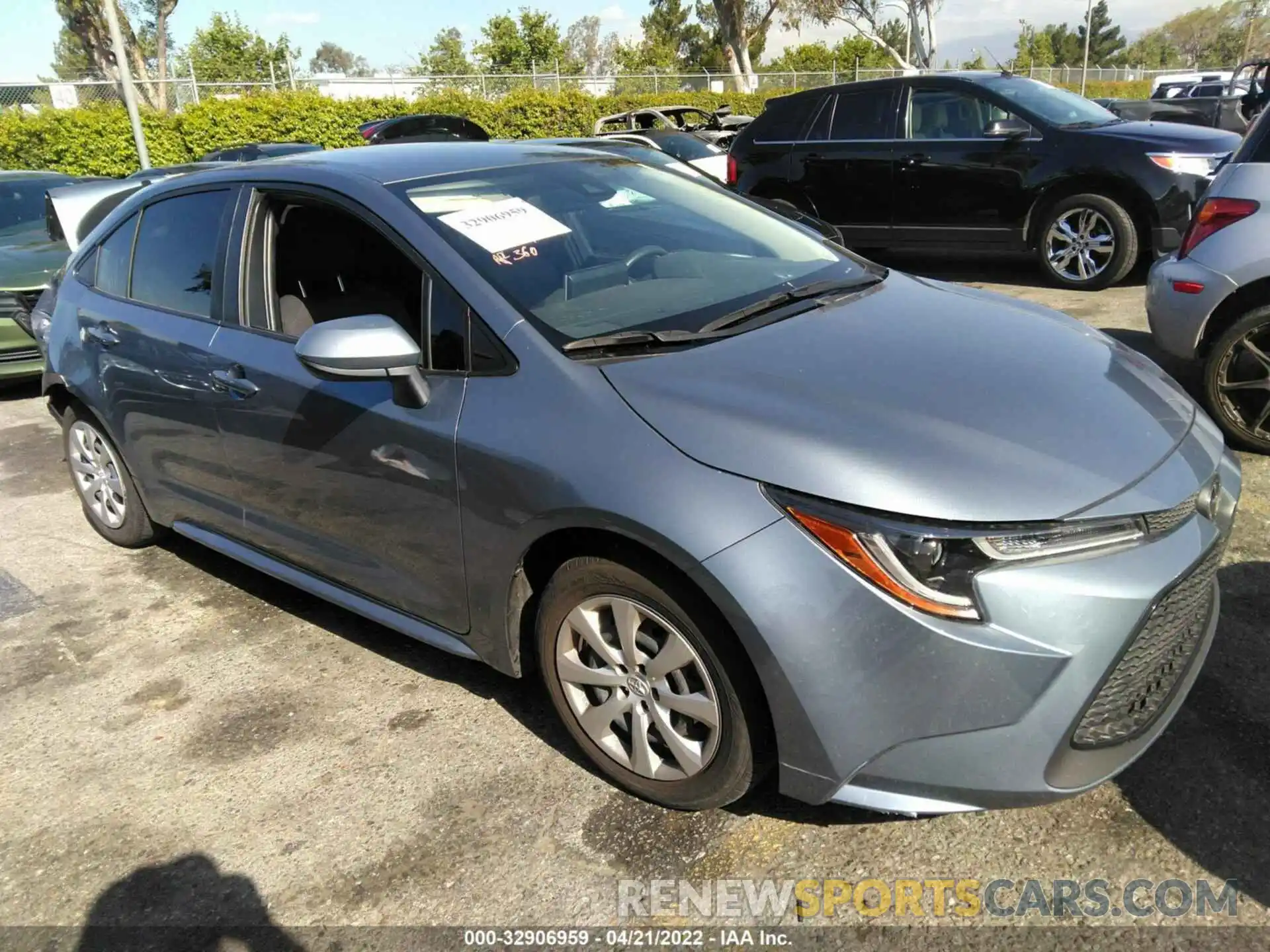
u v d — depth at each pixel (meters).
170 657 3.44
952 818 2.39
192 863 2.44
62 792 2.75
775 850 2.34
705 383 2.34
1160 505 2.10
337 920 2.24
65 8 33.25
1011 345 2.66
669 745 2.37
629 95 25.12
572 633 2.51
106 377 3.85
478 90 25.08
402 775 2.70
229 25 41.19
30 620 3.78
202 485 3.59
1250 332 4.20
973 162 8.07
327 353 2.47
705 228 3.36
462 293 2.64
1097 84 36.47
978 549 1.97
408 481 2.69
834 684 2.03
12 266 6.81
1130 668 2.09
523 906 2.24
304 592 3.88
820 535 2.03
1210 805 2.35
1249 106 8.80
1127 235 7.47
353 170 3.08
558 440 2.34
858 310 2.88
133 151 19.23
